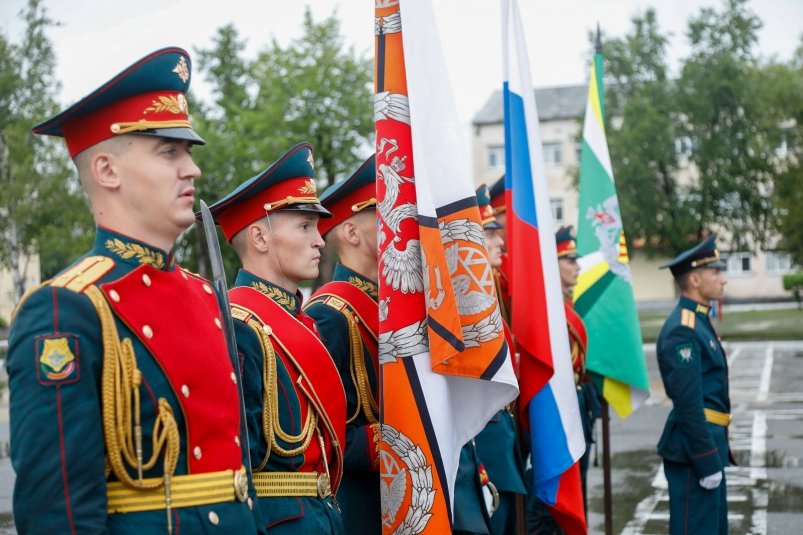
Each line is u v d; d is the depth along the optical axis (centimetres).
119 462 248
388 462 366
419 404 364
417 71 375
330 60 2912
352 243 434
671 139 3169
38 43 2884
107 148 260
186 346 260
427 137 376
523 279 470
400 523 364
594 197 716
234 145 2844
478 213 380
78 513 232
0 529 720
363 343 416
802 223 2947
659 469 940
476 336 372
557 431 461
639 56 3312
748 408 1320
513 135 484
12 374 237
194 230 3319
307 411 341
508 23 489
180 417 257
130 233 264
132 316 252
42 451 231
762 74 3225
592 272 704
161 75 262
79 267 256
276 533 321
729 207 3284
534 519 641
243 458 277
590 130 724
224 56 4138
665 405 1384
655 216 3216
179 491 254
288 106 2927
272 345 339
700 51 3247
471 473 444
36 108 2862
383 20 382
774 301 4953
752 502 789
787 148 3198
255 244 361
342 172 2942
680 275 602
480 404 380
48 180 2870
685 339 581
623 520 745
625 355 686
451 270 375
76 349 239
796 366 1834
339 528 342
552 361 463
